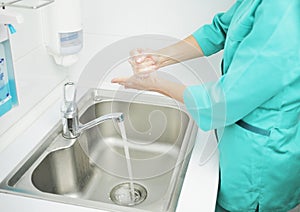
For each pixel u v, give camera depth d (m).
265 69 0.92
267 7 0.91
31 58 1.26
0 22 0.89
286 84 0.94
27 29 1.22
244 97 0.96
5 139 1.16
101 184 1.29
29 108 1.29
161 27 1.43
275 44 0.90
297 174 1.06
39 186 1.10
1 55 0.95
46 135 1.22
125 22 1.45
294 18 0.90
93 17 1.47
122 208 0.91
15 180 1.02
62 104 1.21
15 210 0.89
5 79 0.97
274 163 1.02
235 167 1.06
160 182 1.28
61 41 1.31
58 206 0.91
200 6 1.38
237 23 1.02
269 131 1.01
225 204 1.12
